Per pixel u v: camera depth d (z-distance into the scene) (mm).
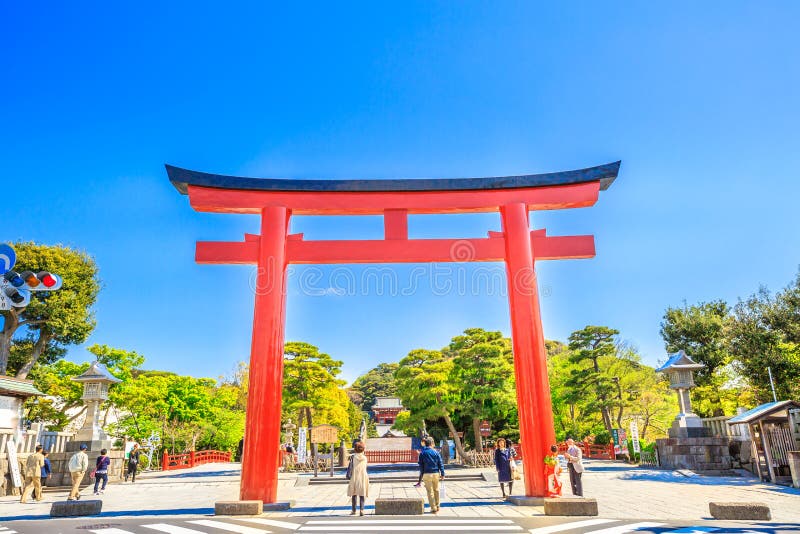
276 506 11617
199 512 11914
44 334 29688
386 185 13938
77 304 29406
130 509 12781
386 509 10844
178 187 13852
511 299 13320
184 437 37938
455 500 13812
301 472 26109
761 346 24703
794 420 17859
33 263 28391
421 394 29844
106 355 32469
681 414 22062
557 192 13938
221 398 42875
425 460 11242
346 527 9352
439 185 13945
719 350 31531
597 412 34750
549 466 12094
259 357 12453
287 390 31016
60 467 20594
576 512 10477
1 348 27234
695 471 20031
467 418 35375
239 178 13797
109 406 33781
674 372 22562
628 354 35188
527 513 10875
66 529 9438
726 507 9938
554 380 36625
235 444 45062
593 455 31859
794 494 13750
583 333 33469
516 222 13633
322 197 13906
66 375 31406
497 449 14398
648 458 23969
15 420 19719
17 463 18328
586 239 13695
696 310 33500
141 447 34281
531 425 12305
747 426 20031
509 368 28922
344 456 29656
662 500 12984
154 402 35406
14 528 9633
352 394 87562
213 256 13375
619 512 11055
